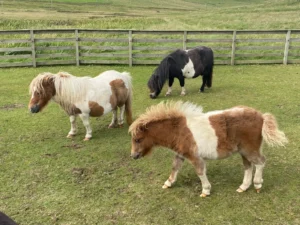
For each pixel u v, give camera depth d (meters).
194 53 7.63
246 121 3.44
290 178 4.05
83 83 4.95
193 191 3.85
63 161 4.63
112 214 3.46
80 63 11.34
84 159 4.68
